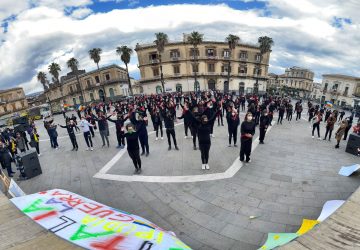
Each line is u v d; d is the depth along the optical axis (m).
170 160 8.33
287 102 17.61
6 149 8.39
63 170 8.39
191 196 5.75
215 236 4.29
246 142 7.41
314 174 6.73
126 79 54.38
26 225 2.07
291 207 5.08
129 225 2.24
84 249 1.67
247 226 4.51
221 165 7.59
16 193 5.43
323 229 2.08
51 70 49.84
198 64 45.78
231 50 45.38
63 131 17.45
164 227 4.63
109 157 9.41
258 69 50.56
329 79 54.66
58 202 2.76
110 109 28.78
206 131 6.86
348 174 6.53
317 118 10.88
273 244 3.29
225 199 5.52
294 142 10.40
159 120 11.20
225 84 47.91
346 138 11.19
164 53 45.19
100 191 6.39
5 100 57.50
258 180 6.42
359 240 1.92
